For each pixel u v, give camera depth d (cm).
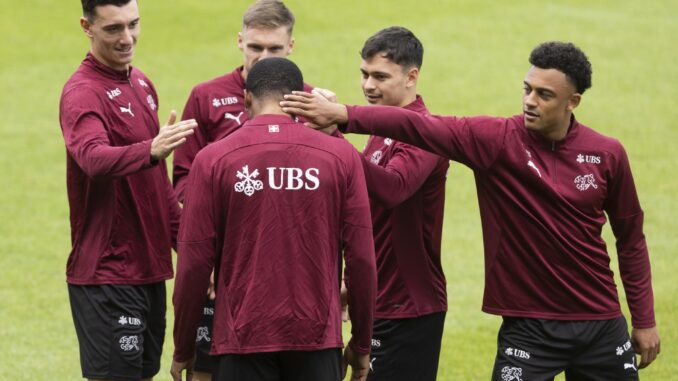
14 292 3841
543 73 2011
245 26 2408
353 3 8319
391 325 2247
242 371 1859
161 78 6806
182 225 1873
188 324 1897
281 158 1845
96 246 2267
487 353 3259
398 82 2220
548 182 2042
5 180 5238
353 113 1952
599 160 2069
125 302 2277
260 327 1830
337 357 1892
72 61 7225
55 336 3412
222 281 1873
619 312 2116
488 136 2041
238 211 1842
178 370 1970
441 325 2283
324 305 1856
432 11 8200
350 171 1883
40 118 6222
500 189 2067
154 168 2311
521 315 2081
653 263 4112
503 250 2083
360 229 1875
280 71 1912
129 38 2238
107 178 2050
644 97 6538
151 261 2314
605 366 2105
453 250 4350
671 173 5309
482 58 7206
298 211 1841
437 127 2027
